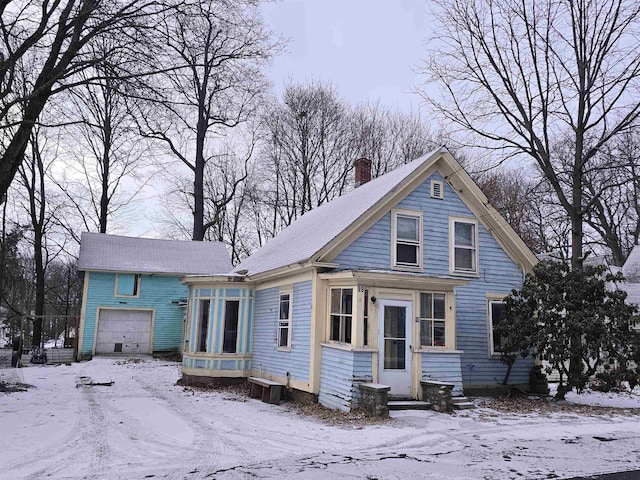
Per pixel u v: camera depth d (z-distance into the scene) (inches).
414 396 470.9
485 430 377.1
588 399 568.1
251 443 324.5
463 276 589.3
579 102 702.5
